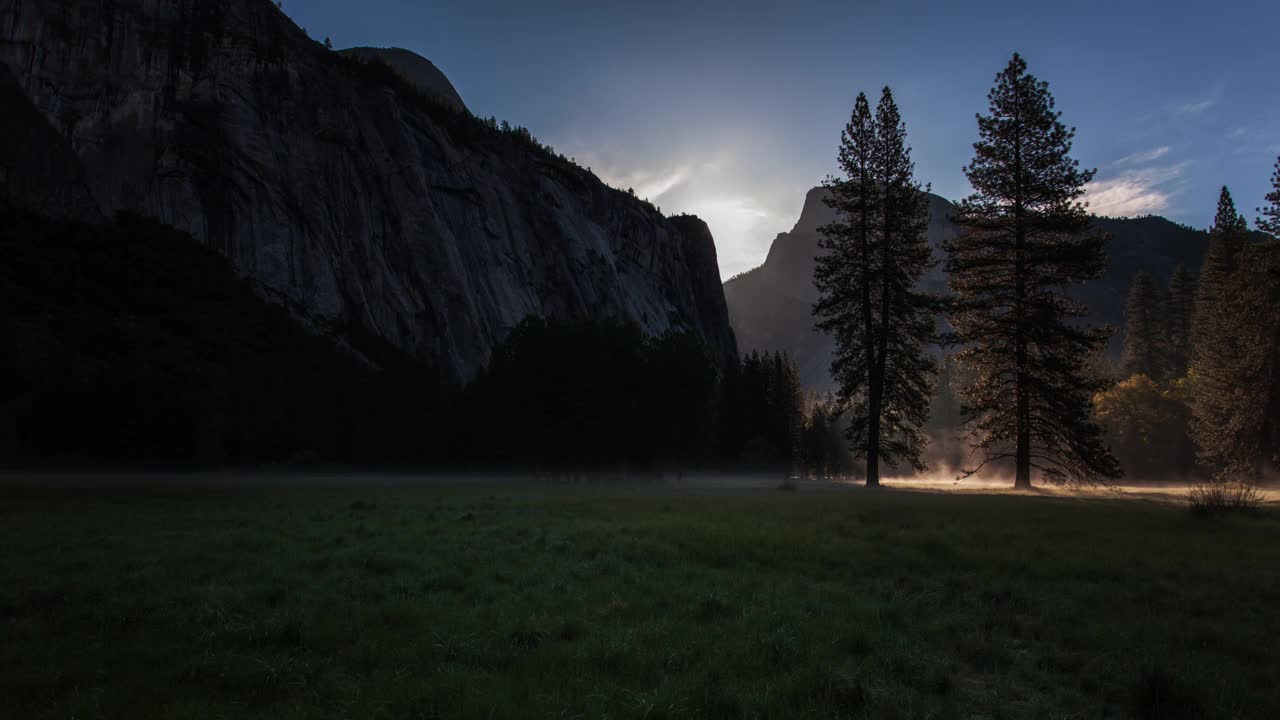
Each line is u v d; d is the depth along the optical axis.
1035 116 39.28
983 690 5.36
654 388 52.59
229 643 6.07
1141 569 9.86
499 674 5.22
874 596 8.35
